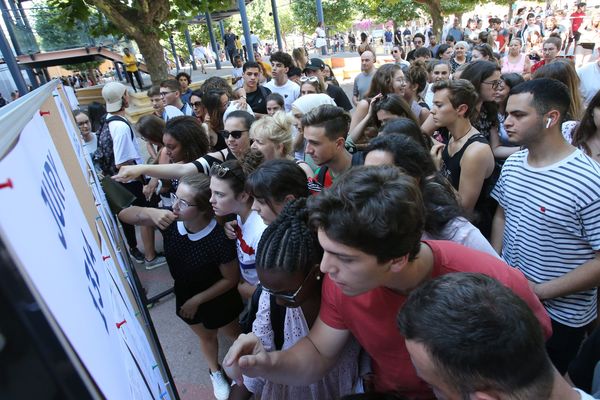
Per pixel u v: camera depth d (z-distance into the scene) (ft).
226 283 6.59
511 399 2.21
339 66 44.19
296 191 5.08
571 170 4.92
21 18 34.88
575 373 4.19
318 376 3.91
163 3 26.81
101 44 38.73
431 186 4.66
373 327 3.50
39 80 64.64
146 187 10.02
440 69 13.97
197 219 6.27
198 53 48.49
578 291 5.09
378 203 2.63
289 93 16.53
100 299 2.22
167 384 4.81
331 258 2.90
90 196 4.48
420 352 2.42
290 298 3.81
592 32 35.17
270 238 3.79
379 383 4.10
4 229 0.97
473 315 2.25
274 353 3.75
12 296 0.90
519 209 5.58
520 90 5.13
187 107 15.34
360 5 68.59
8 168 1.23
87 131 13.26
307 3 76.54
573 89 8.82
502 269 3.46
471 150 6.89
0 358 0.89
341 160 7.23
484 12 104.37
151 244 11.97
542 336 2.31
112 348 2.01
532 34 35.24
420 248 3.15
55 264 1.43
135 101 29.09
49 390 0.97
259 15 117.19
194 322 6.84
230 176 5.90
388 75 11.16
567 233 5.08
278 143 7.72
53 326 1.02
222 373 7.41
